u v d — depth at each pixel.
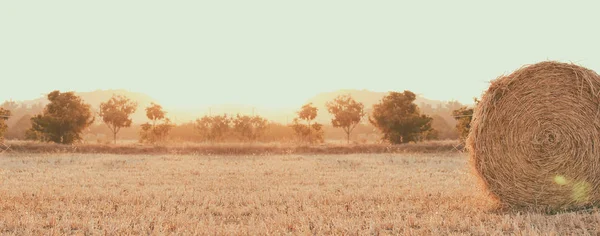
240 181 15.97
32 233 8.80
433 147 30.80
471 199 12.18
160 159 23.94
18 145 29.73
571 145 10.64
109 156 25.75
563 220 9.86
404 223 9.61
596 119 10.57
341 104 37.22
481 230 9.00
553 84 10.75
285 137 37.66
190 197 12.58
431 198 12.54
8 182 15.10
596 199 10.77
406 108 34.62
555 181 10.73
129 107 36.47
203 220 10.04
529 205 10.94
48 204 11.54
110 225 9.23
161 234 8.80
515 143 10.93
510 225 9.45
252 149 28.83
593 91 10.55
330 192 13.48
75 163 21.84
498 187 11.15
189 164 21.39
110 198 12.36
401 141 33.84
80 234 8.75
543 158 10.76
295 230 9.38
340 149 30.03
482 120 11.20
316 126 36.06
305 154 28.14
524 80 10.91
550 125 10.73
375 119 35.19
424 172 18.41
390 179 16.42
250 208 11.34
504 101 11.03
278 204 11.95
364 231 9.00
